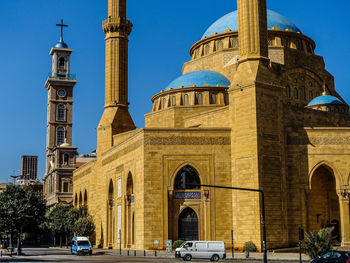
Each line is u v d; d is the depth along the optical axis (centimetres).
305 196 5628
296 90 7262
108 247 7550
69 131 15875
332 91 7744
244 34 5891
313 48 8406
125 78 8300
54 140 15688
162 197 5766
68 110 15962
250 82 5625
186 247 4734
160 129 5878
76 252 6544
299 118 6028
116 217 7306
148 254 5391
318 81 7550
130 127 8181
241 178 5612
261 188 5428
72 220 8981
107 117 8188
